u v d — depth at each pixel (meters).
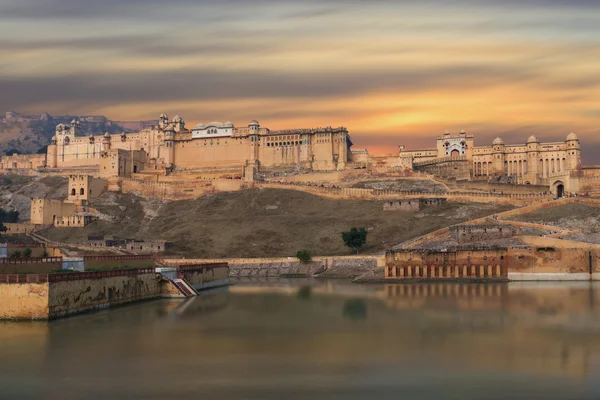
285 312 99.62
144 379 59.34
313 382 58.72
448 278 149.88
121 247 195.12
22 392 55.50
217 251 195.62
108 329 82.19
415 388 57.06
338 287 141.25
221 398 54.19
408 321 90.19
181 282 126.12
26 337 75.19
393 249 154.62
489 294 121.44
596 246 147.75
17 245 165.75
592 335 79.31
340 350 71.31
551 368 63.56
